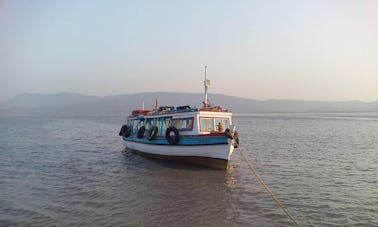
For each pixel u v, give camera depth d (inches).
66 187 797.2
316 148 1546.5
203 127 1008.2
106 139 2039.9
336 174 965.2
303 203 682.8
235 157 1263.5
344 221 585.6
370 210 643.5
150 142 1128.8
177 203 672.4
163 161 1109.1
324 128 2989.7
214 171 963.3
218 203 675.4
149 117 1206.9
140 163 1107.9
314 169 1037.2
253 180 874.8
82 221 574.2
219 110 1044.5
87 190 768.3
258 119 5364.2
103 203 671.1
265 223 572.4
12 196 720.3
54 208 641.0
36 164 1112.8
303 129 2869.1
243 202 683.4
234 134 936.3
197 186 802.2
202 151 962.7
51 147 1603.1
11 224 560.1
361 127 3117.6
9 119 5531.5
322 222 579.8
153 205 659.4
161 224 563.8
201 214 611.5
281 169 1033.5
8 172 976.3
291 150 1475.1
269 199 706.8
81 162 1151.6
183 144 994.7
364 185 836.6
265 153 1379.2
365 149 1512.1
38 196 721.0
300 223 573.9
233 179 877.8
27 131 2662.4
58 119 5610.2
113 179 877.2
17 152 1413.6
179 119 1053.2
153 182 840.3
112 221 574.9
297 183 852.0
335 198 720.3
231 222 575.2
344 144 1708.9
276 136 2174.0
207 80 1103.0
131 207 647.1
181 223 569.0
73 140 1958.7
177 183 828.6
